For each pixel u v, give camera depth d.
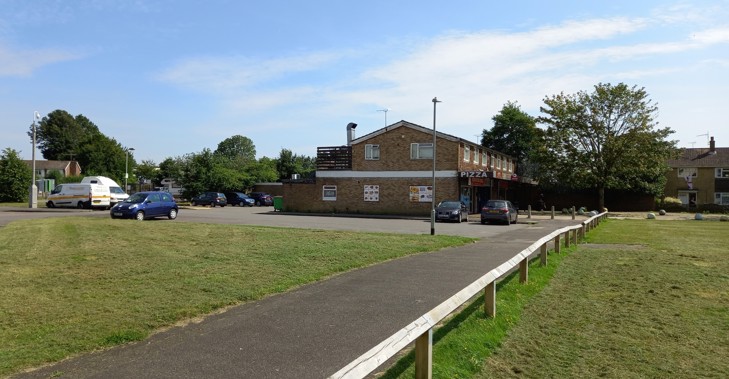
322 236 17.72
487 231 24.02
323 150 40.44
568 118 47.84
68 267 11.06
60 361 5.57
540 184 55.53
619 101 46.22
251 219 29.95
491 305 7.37
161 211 28.27
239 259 12.25
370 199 39.12
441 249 15.70
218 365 5.47
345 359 5.67
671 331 7.00
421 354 4.84
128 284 9.37
